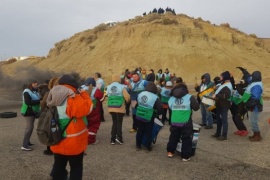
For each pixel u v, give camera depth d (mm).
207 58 57219
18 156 7715
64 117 4539
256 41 72188
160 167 6879
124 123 12430
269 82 44562
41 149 8398
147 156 7754
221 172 6551
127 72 14523
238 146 8703
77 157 4746
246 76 11180
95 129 8945
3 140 9414
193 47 58406
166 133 10484
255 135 9344
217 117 9664
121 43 59594
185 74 53188
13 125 12008
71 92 4605
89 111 4613
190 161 7320
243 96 9367
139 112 8125
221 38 66125
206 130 11047
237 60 59906
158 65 54469
